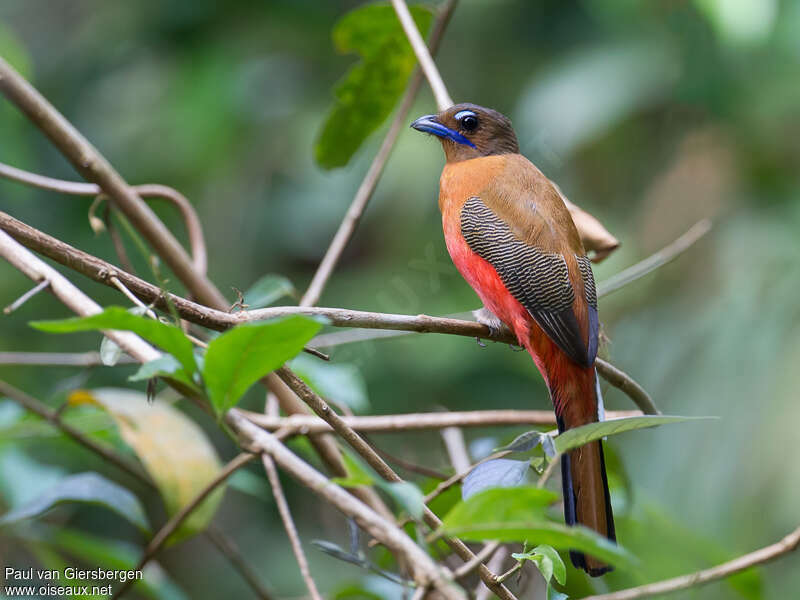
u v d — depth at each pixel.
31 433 7.68
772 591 10.15
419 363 13.22
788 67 13.00
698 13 13.29
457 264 7.83
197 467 6.64
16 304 5.05
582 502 5.77
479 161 8.10
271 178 14.55
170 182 14.17
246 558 12.77
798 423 10.69
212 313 4.91
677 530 6.90
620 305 12.94
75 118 14.62
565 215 7.56
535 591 7.13
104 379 12.59
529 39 14.32
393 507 8.99
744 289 11.96
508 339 7.49
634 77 13.38
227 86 14.15
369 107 9.14
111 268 4.89
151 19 14.70
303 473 5.12
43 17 15.41
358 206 8.16
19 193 12.66
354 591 6.91
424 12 8.79
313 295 7.74
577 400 6.93
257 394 13.02
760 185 13.21
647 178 13.86
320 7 14.69
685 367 11.69
